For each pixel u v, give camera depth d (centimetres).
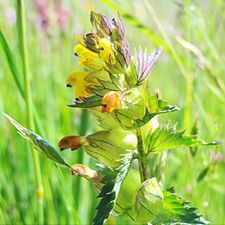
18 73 23
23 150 30
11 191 29
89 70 15
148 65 15
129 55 14
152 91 37
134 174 16
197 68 29
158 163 16
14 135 31
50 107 32
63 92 35
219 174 28
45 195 26
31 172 29
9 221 26
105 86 14
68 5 40
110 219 16
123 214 15
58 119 33
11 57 23
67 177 27
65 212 25
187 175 26
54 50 38
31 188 28
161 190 15
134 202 15
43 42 37
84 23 37
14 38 32
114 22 15
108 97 14
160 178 16
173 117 33
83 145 15
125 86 15
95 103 14
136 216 15
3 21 37
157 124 15
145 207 15
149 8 28
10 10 38
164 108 15
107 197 14
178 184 28
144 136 15
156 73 41
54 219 26
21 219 27
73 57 37
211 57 32
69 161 29
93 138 15
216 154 24
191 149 24
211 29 33
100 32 15
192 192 25
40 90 35
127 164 15
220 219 26
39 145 15
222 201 28
